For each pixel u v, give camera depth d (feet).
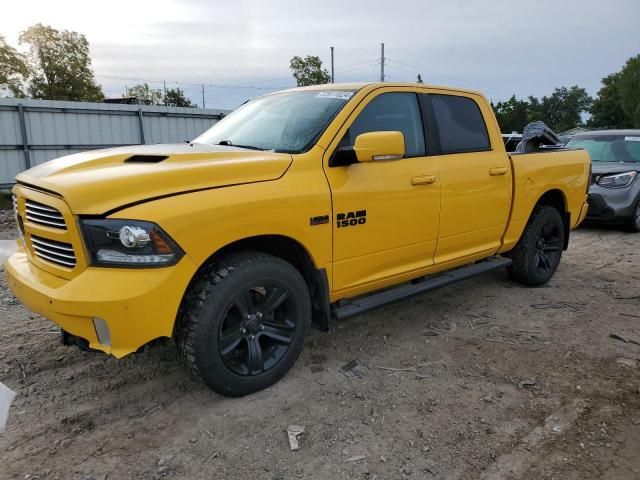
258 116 13.62
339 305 12.32
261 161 10.50
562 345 13.46
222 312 9.86
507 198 15.94
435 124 14.03
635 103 235.81
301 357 12.66
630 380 11.59
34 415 10.14
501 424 9.89
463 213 14.49
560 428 9.75
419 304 16.46
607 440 9.39
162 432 9.63
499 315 15.57
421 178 13.09
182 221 9.07
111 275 8.88
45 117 54.44
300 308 11.23
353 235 11.79
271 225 10.23
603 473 8.55
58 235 9.48
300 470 8.63
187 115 64.69
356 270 12.16
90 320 8.95
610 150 31.86
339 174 11.51
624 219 28.53
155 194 9.12
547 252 18.54
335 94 12.79
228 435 9.53
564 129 358.84
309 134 11.73
